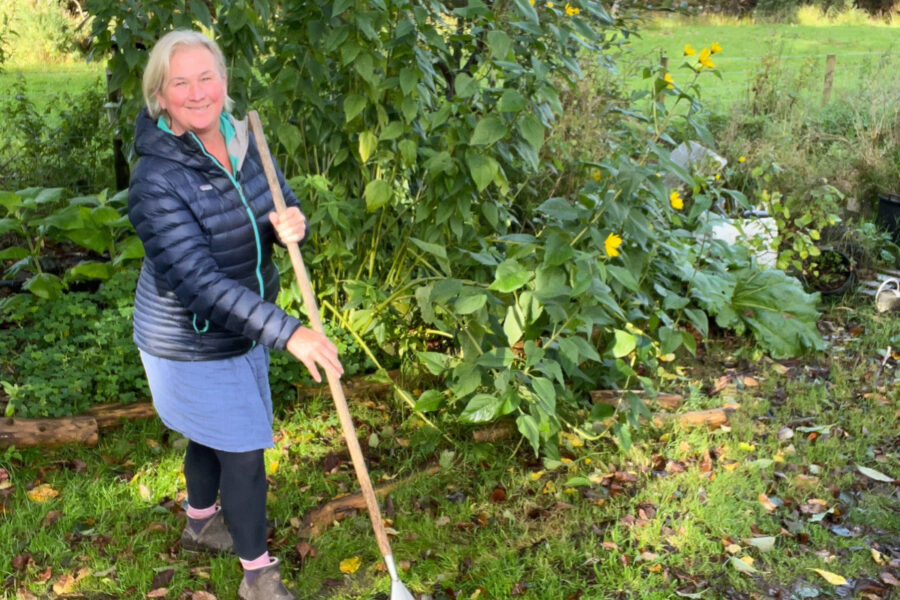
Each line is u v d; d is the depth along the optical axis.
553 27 4.08
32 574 3.16
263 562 3.00
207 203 2.68
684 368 5.09
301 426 4.18
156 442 3.99
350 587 3.23
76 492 3.63
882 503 3.90
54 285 4.61
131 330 4.37
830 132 9.26
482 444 3.98
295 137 4.26
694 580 3.32
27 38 13.23
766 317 5.34
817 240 6.73
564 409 4.26
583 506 3.71
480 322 3.89
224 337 2.83
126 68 4.29
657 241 4.85
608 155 6.03
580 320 3.83
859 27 23.78
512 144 4.27
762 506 3.78
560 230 4.08
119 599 3.09
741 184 7.42
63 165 6.87
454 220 4.25
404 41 4.06
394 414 4.36
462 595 3.19
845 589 3.32
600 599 3.17
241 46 4.20
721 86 13.88
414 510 3.68
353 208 4.28
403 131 4.16
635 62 7.56
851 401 4.79
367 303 4.36
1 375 4.29
